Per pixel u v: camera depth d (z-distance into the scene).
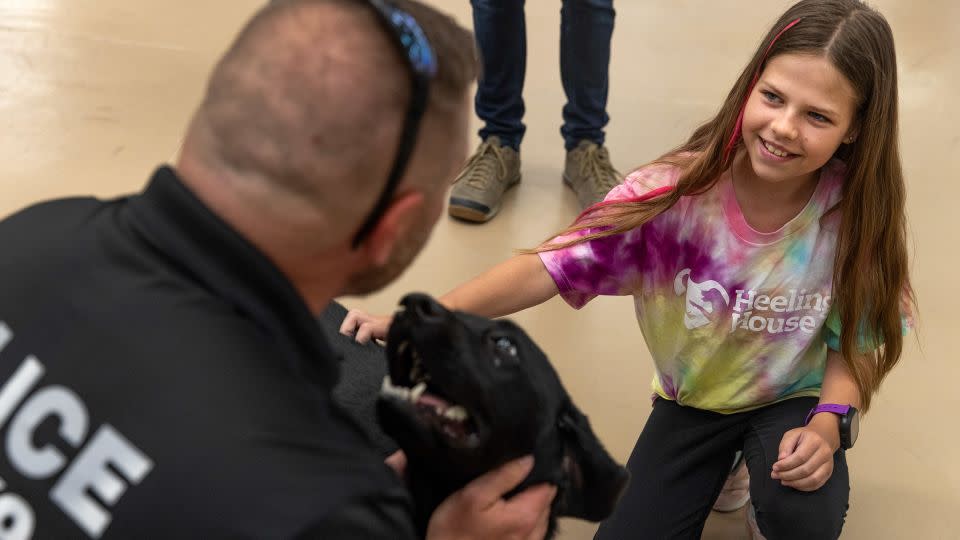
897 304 1.66
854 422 1.65
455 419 1.07
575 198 2.92
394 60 0.88
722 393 1.75
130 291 0.87
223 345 0.84
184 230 0.88
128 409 0.82
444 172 0.98
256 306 0.88
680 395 1.79
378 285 1.04
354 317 1.54
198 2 3.78
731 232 1.62
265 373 0.86
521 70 2.82
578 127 2.90
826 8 1.48
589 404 2.18
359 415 1.38
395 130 0.89
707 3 4.17
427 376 1.08
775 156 1.50
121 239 0.90
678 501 1.78
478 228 2.75
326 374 0.94
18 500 0.83
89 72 3.22
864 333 1.69
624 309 2.50
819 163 1.50
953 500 2.02
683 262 1.66
